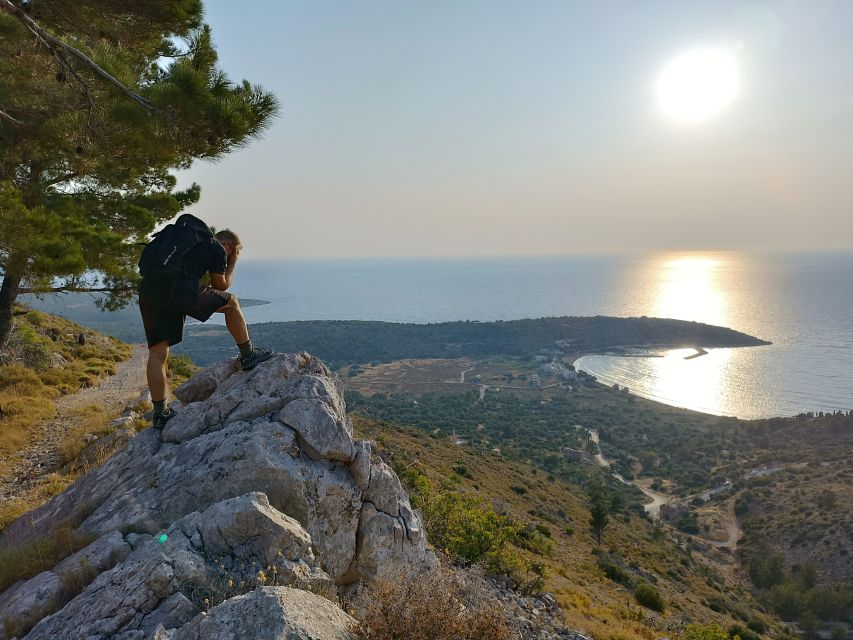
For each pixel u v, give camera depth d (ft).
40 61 32.71
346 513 16.46
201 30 32.63
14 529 17.66
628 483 449.89
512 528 41.09
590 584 81.10
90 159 35.99
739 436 573.33
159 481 16.07
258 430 16.46
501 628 12.75
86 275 47.39
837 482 377.71
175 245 16.93
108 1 35.09
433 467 129.39
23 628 11.86
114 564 13.26
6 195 33.53
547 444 526.16
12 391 58.03
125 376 81.46
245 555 12.81
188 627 9.71
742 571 292.40
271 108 31.01
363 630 11.08
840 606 242.17
